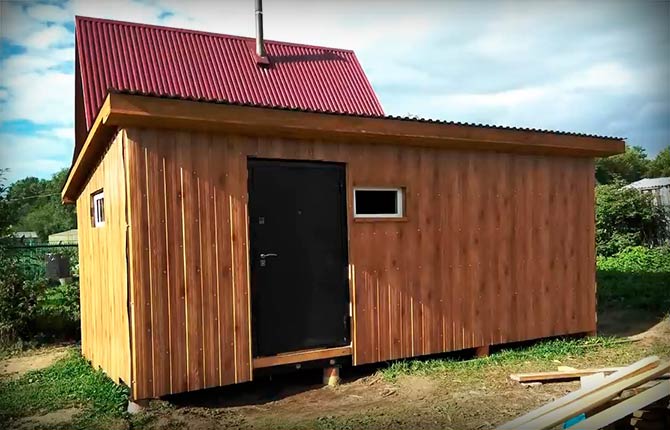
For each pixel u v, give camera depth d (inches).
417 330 234.2
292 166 209.3
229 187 194.7
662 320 330.3
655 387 154.4
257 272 199.9
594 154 285.3
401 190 235.1
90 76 376.5
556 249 277.9
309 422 168.4
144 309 176.6
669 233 600.7
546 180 275.9
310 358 207.6
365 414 175.2
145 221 178.1
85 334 275.7
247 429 162.6
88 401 191.9
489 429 159.9
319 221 213.8
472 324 249.4
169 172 183.3
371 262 224.1
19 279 335.9
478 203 253.9
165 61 426.9
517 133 248.2
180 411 177.9
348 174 220.1
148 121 174.2
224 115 180.5
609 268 514.0
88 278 264.4
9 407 187.9
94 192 241.0
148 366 176.6
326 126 199.8
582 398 157.6
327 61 525.3
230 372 191.5
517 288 263.9
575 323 282.7
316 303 211.9
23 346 317.7
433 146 240.7
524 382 208.8
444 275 242.8
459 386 205.6
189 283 185.2
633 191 611.5
